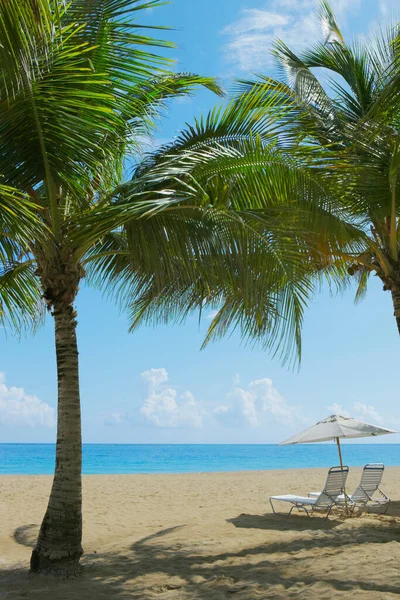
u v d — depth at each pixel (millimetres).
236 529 9414
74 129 5914
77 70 5930
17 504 13758
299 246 6133
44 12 4195
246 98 7035
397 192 7906
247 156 6508
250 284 5848
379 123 7242
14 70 4688
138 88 6656
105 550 8016
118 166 7477
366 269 10406
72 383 6645
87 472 45750
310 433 10750
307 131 8992
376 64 7945
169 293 7043
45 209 6566
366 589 5191
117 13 6082
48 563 6297
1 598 5484
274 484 19812
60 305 6684
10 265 7934
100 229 6508
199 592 5680
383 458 82500
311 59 9961
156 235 6172
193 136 7246
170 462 64125
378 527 8805
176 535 9133
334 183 7809
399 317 8273
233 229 6020
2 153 5840
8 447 116750
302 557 6758
